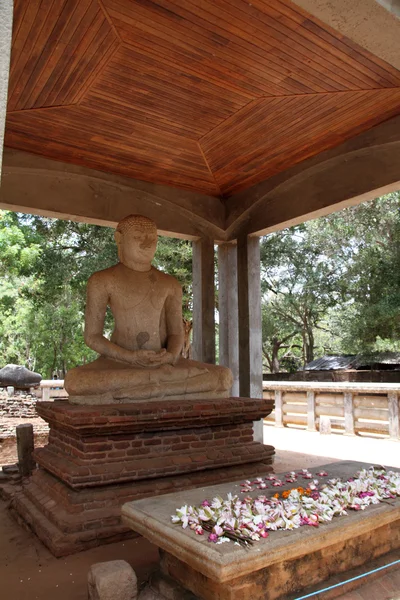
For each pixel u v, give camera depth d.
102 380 5.25
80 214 7.39
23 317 16.94
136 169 7.59
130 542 4.16
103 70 5.18
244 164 7.49
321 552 2.78
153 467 4.71
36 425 9.04
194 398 5.77
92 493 4.35
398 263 13.81
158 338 6.18
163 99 5.79
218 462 5.15
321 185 7.20
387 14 3.50
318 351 23.44
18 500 5.04
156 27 4.56
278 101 5.84
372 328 14.24
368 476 3.52
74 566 3.70
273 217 7.91
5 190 6.77
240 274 8.38
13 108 5.82
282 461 7.27
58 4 4.22
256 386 8.06
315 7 3.44
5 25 1.65
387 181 6.32
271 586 2.56
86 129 6.39
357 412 9.72
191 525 2.63
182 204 8.30
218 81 5.43
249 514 2.71
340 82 5.43
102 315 6.02
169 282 6.44
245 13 4.37
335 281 16.44
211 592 2.55
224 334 8.88
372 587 2.86
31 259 15.51
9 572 3.61
